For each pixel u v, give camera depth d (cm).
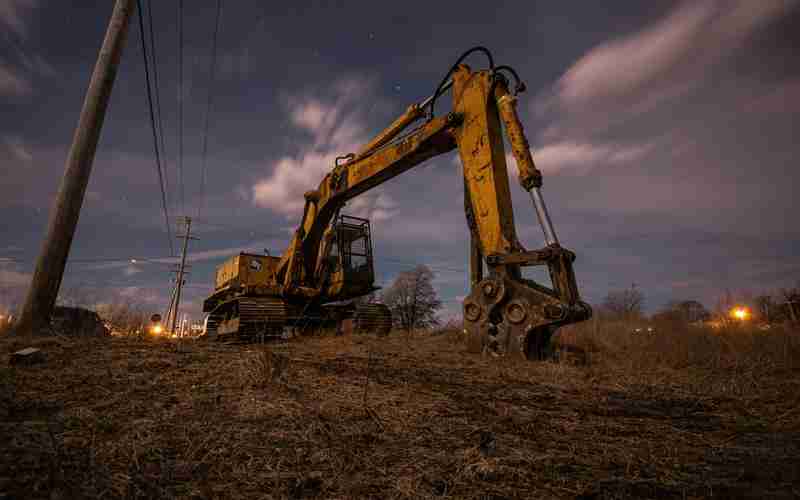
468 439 227
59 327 622
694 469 206
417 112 860
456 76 810
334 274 1050
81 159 692
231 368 362
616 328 948
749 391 414
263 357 361
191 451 179
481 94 738
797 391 404
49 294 626
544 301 571
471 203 762
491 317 619
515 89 729
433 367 495
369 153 955
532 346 603
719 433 277
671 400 379
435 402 305
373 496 153
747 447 246
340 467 175
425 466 184
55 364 362
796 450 240
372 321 1036
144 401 255
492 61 739
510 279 624
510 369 504
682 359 591
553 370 497
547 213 633
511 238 668
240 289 1062
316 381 343
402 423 246
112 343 499
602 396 386
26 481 143
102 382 302
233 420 227
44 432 192
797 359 561
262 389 297
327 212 1038
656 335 777
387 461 187
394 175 895
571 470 195
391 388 343
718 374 503
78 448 176
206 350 486
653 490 177
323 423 232
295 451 190
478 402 321
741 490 180
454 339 793
